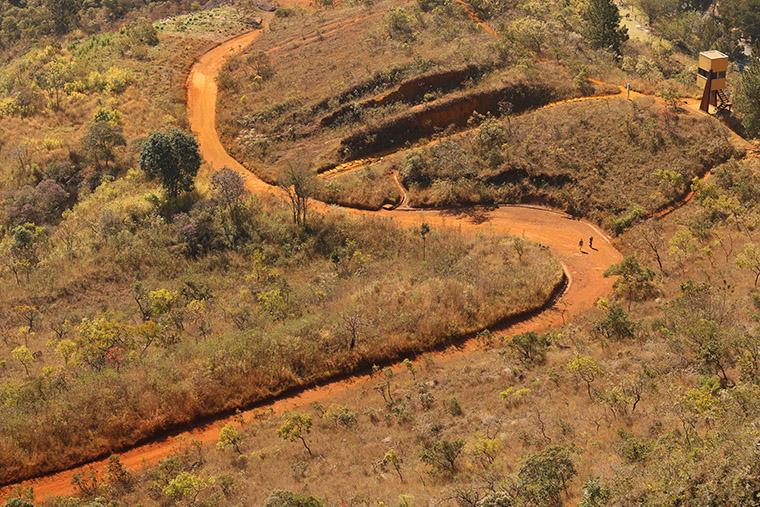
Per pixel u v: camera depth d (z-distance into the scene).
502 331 54.88
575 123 77.81
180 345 52.97
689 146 72.44
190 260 67.06
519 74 85.12
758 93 69.75
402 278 60.59
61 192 79.44
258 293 60.47
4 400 47.97
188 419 47.75
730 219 62.53
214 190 74.31
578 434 36.16
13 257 69.56
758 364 35.69
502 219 72.44
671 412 34.53
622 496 25.72
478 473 35.19
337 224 70.12
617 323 48.97
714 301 46.50
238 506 37.09
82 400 46.81
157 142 72.88
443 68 87.12
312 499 32.31
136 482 41.66
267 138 86.44
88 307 62.12
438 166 78.31
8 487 43.19
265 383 50.22
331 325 53.78
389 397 47.22
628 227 66.88
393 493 35.12
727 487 22.94
